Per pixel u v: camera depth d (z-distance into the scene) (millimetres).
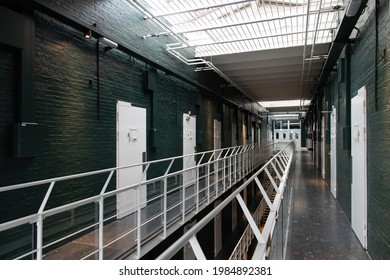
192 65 5773
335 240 2811
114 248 2469
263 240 1311
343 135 3646
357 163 3090
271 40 4387
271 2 3236
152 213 3367
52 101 2604
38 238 1596
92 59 3127
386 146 2182
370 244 2559
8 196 2195
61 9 2543
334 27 3533
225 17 3648
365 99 2811
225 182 5172
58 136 2660
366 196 2721
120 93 3588
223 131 8188
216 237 5379
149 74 4156
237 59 5609
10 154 2225
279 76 7113
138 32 3883
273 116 22656
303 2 3162
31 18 2354
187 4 3236
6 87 2205
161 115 4625
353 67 3479
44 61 2531
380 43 2344
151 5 3287
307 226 3176
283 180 2672
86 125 3016
